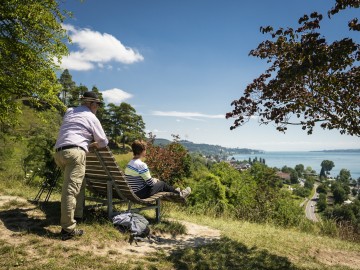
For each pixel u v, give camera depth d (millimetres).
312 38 4660
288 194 19250
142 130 124000
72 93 118938
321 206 139375
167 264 4531
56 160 4836
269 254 6055
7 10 13562
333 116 5594
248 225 9938
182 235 6492
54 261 3875
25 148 12469
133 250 4883
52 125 11828
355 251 8234
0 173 11375
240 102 6008
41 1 14969
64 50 15414
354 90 5074
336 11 4586
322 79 5176
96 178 6352
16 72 14375
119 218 5617
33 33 14898
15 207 5820
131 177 6297
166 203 11422
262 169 20328
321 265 6148
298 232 10945
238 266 5102
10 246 4059
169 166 14641
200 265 4727
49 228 4910
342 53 4402
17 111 13977
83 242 4621
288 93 5688
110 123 118688
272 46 5496
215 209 13664
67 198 4605
